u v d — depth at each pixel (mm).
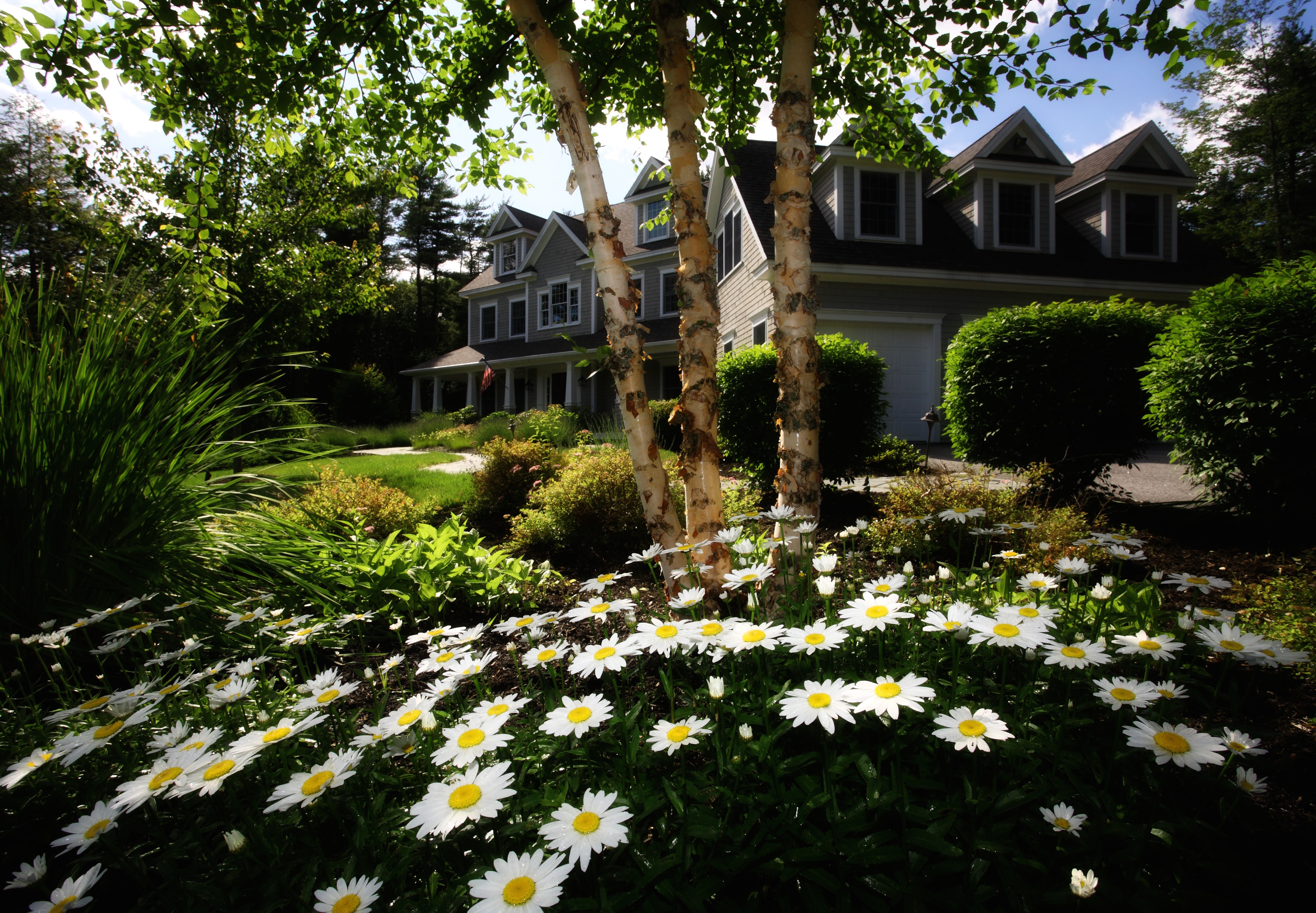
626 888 1069
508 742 1418
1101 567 2994
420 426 17328
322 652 2539
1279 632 1866
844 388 5973
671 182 2375
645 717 1492
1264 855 1143
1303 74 21016
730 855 1070
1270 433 3926
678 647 1474
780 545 1979
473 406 21141
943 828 1070
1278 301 4008
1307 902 1034
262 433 3770
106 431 2664
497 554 3301
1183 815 1099
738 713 1352
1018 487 3898
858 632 1604
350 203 12742
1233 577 3195
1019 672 1501
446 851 1079
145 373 2857
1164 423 4758
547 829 938
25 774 1209
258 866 1094
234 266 11000
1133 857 1016
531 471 5820
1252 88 22234
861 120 3578
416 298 37938
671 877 1039
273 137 3621
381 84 3389
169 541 2828
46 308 2861
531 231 21469
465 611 2910
